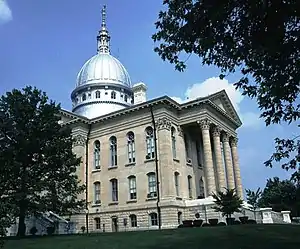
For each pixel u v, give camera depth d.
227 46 14.03
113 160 56.84
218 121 57.81
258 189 78.75
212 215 47.12
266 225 31.28
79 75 85.56
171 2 15.40
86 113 77.00
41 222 43.38
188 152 56.66
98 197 56.53
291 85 13.61
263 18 12.44
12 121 35.19
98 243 25.62
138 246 23.47
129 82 85.56
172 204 47.78
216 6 13.19
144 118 54.22
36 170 35.25
